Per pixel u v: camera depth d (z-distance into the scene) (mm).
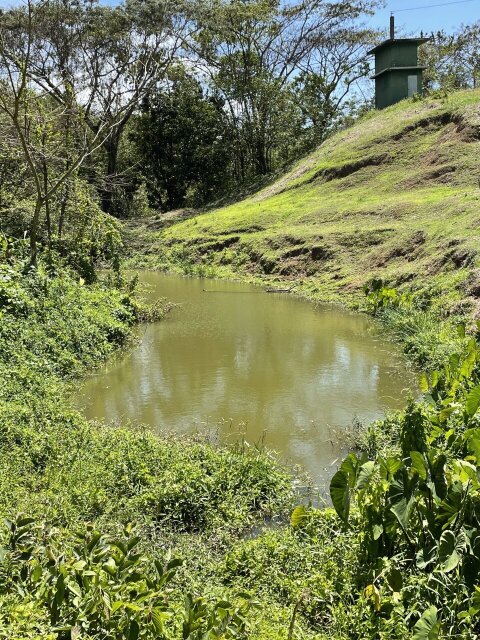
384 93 33469
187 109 40062
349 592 4199
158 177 41594
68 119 16141
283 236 22609
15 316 10297
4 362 8883
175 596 4203
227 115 39719
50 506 5262
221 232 26594
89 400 9062
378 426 7465
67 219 16938
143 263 27000
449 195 20125
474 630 3701
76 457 6340
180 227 30578
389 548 4418
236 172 42312
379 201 22484
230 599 4133
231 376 10211
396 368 10484
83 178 18922
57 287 11969
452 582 3898
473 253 13477
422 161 24391
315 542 4867
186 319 14906
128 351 11828
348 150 28469
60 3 26312
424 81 40344
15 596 3432
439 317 12336
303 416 8328
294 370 10492
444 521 4172
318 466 6754
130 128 41938
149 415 8422
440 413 5426
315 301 17125
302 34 39031
